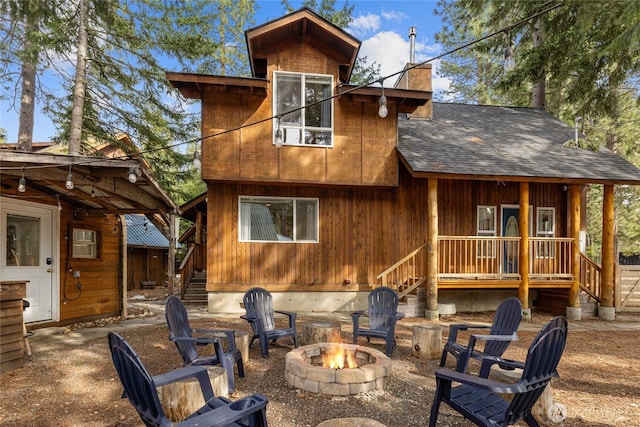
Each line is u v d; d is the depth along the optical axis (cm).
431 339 496
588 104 1034
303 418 322
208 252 903
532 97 1432
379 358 409
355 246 963
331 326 541
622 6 670
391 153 927
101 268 833
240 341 464
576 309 880
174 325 405
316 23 853
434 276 845
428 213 853
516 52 1198
